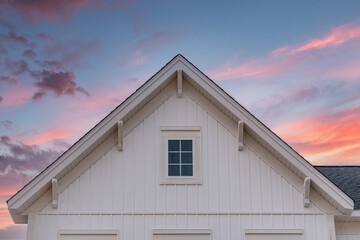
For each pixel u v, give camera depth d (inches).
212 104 596.1
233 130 588.1
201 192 570.6
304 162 553.3
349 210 549.6
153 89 574.9
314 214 561.6
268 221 561.6
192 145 585.3
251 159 579.8
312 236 555.5
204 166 578.6
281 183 571.8
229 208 565.3
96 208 562.3
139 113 592.1
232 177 574.9
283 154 556.1
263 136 561.3
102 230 554.6
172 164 578.9
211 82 578.6
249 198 568.1
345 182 653.9
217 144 584.7
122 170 574.2
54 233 552.7
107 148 579.8
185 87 600.7
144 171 575.2
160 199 567.5
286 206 564.7
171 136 586.9
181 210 564.4
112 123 564.4
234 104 571.8
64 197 563.2
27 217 572.1
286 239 555.5
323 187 547.8
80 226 556.4
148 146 583.2
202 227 560.1
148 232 557.0
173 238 555.8
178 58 586.6
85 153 566.9
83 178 570.3
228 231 558.6
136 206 564.4
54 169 550.0
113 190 568.1
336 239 574.9
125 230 557.3
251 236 556.4
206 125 591.2
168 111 593.9
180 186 572.1
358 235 575.2
